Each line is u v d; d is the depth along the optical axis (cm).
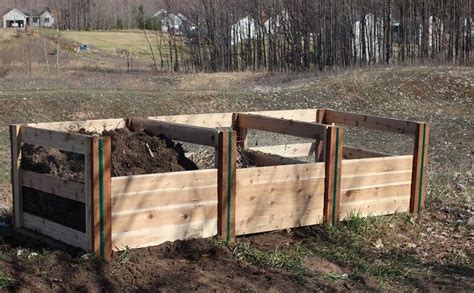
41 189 577
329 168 657
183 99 1783
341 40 3259
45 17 6219
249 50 3706
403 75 2150
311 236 643
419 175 750
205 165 725
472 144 1435
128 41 5181
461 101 2000
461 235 705
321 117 868
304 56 3416
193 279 509
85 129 680
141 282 498
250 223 613
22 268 514
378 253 631
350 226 677
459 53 2992
